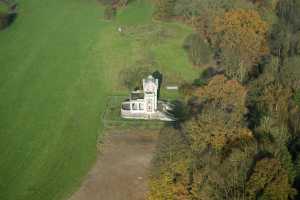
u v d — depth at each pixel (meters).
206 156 142.38
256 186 127.62
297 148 156.50
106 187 162.38
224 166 135.38
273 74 197.75
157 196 136.75
